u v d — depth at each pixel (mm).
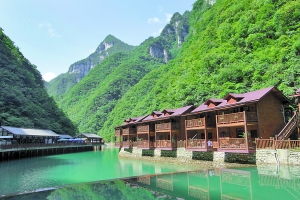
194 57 75125
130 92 142375
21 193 15055
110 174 30234
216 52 61562
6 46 106125
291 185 16500
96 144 89562
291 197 14000
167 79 94000
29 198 13812
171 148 36781
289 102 28297
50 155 60594
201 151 31703
